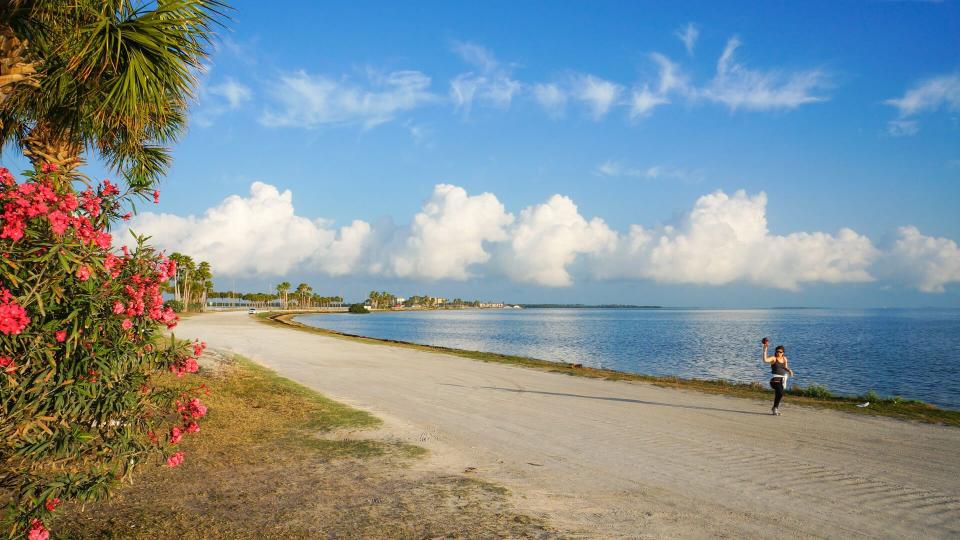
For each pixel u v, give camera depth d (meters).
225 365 17.12
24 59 5.17
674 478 7.18
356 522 5.32
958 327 111.56
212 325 50.41
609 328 104.06
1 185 3.83
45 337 3.83
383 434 9.42
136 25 5.90
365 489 6.37
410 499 6.04
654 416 11.77
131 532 4.96
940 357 41.81
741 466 7.82
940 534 5.40
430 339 61.31
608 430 10.21
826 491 6.71
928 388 24.33
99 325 4.07
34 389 3.69
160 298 4.49
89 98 6.72
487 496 6.23
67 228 3.92
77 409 3.90
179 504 5.73
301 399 12.47
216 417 9.91
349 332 74.94
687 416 11.84
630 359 38.25
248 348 27.00
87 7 5.71
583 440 9.34
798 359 40.12
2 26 4.80
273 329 47.19
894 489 6.81
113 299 4.15
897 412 12.79
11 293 3.68
